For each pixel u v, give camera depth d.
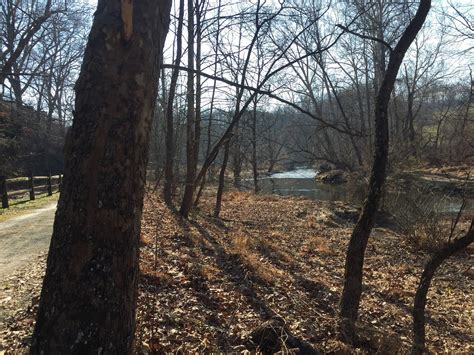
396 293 8.67
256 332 5.33
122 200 2.51
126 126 2.52
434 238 12.39
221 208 19.06
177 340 5.05
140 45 2.55
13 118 17.73
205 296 6.68
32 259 8.53
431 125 45.09
